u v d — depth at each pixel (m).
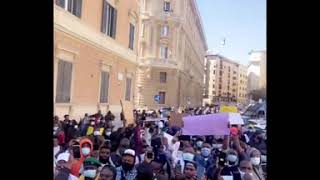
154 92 28.45
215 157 4.92
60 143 5.43
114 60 17.95
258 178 4.33
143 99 23.88
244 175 4.35
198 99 17.41
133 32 21.81
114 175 4.10
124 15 19.59
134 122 8.21
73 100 12.94
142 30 31.52
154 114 11.24
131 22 21.25
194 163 4.93
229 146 5.38
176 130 6.43
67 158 4.26
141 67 29.98
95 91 15.35
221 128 5.58
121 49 19.12
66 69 12.65
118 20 18.41
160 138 5.77
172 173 4.74
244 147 4.92
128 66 20.67
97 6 15.52
